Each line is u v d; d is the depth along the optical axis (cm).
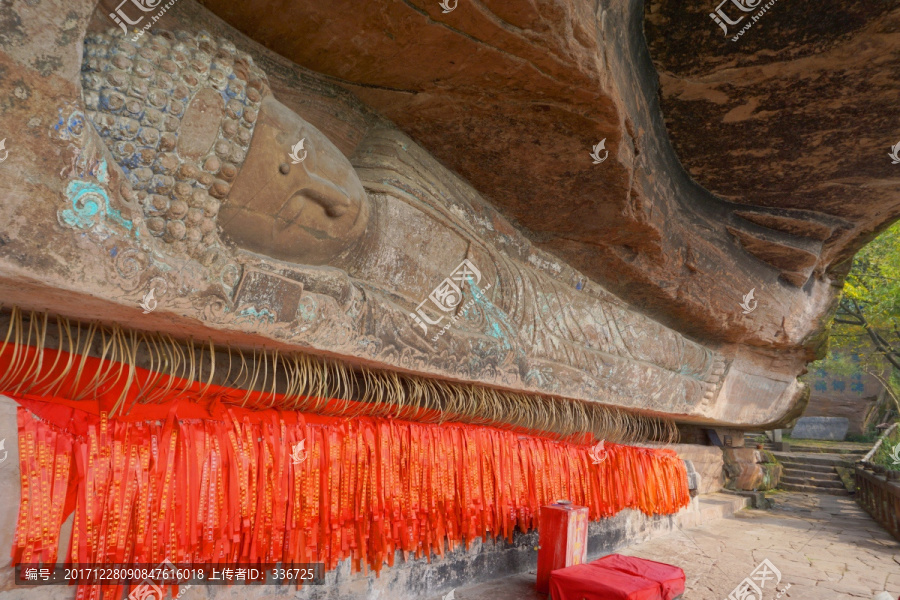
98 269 188
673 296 599
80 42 178
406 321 334
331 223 279
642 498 678
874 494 1024
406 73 309
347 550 345
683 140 502
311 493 321
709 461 1080
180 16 241
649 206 467
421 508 396
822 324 845
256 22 266
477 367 391
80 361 232
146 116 200
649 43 405
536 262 491
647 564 454
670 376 656
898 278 1430
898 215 691
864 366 1892
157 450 256
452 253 388
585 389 514
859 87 428
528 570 517
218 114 220
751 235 639
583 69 302
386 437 372
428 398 397
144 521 248
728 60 412
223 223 238
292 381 304
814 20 375
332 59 295
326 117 325
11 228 168
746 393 862
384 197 337
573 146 371
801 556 675
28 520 211
